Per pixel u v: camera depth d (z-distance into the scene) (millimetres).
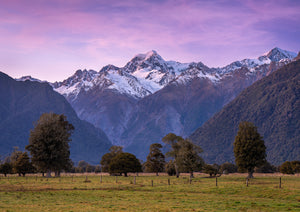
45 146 112438
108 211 37531
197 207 40688
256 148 101375
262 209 39531
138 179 100688
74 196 52344
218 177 108562
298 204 43156
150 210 38250
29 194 54719
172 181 87625
